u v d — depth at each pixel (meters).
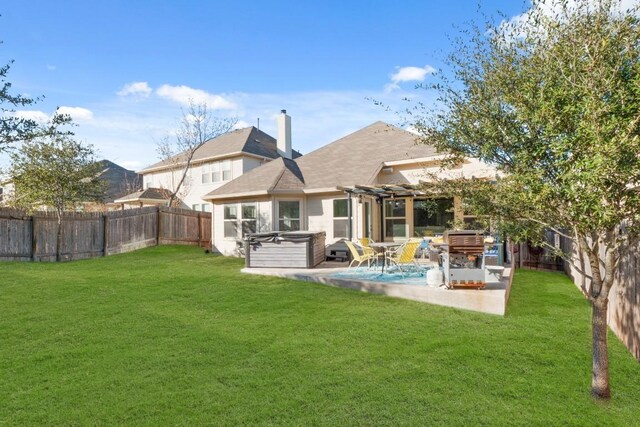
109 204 28.75
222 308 7.39
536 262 12.91
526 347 5.27
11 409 3.75
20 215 13.38
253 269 11.52
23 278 10.20
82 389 4.15
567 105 3.28
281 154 25.47
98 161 17.34
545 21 3.65
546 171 3.56
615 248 3.71
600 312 4.02
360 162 15.30
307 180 15.52
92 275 10.82
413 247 10.24
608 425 3.51
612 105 3.01
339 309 7.26
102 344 5.48
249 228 15.70
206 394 4.03
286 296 8.35
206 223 21.95
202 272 11.48
